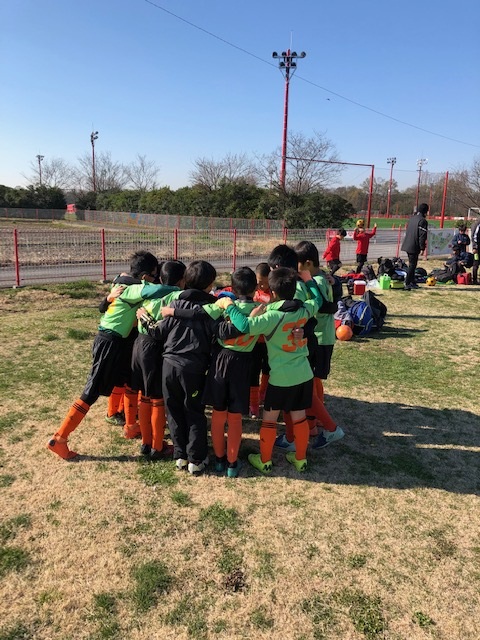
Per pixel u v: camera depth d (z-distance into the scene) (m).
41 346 6.91
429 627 2.42
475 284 13.90
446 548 3.01
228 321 3.43
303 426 3.74
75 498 3.39
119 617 2.43
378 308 8.35
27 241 14.17
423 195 71.50
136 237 15.39
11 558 2.80
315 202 34.66
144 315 3.72
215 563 2.82
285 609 2.51
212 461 3.98
